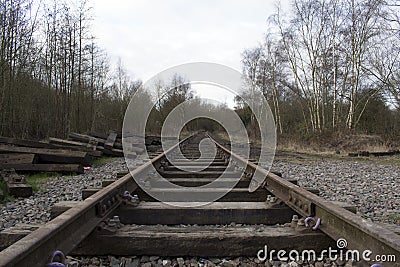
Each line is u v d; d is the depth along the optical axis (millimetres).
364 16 30047
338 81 34500
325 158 16562
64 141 12266
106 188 3357
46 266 1888
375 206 5254
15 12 17188
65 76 24844
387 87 28547
